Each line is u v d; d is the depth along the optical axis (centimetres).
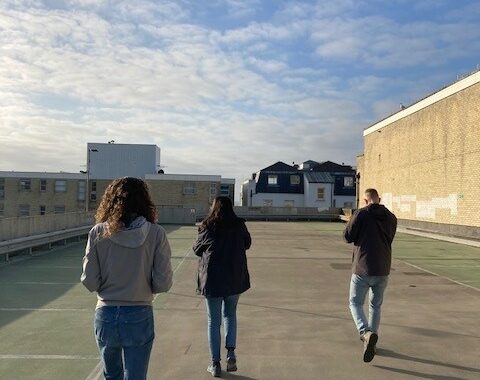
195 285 1083
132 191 335
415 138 3152
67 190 5197
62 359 573
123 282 323
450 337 674
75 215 2191
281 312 822
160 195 5234
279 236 2631
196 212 4547
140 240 323
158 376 518
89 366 549
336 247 1998
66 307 853
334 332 697
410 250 1952
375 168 4025
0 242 1375
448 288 1064
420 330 710
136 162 5744
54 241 1855
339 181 6375
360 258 598
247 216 5012
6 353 595
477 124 2352
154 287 332
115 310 321
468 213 2441
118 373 338
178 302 898
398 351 611
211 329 527
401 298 949
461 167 2516
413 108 3175
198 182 5266
